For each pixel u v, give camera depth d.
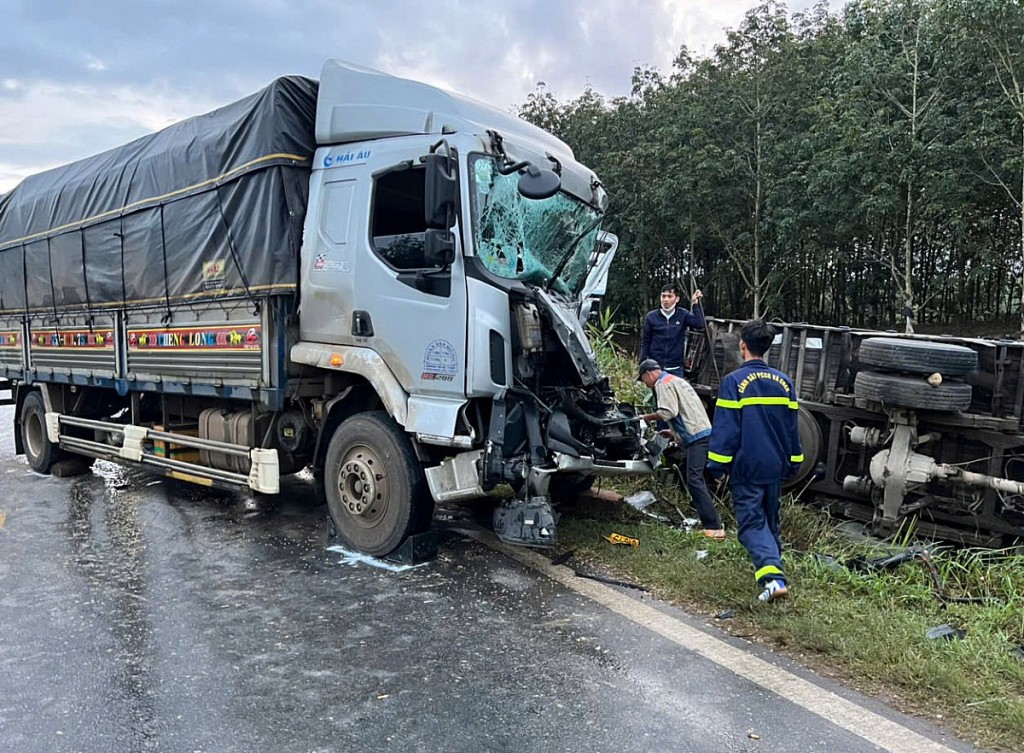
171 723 2.99
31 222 8.34
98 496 7.26
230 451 6.03
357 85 5.20
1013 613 4.05
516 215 4.88
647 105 28.73
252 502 6.85
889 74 19.66
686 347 7.14
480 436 4.70
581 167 5.89
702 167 24.27
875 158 19.97
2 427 12.66
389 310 4.87
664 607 4.21
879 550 5.15
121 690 3.28
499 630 3.89
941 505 5.39
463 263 4.53
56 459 8.48
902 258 23.67
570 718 3.00
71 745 2.83
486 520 6.01
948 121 18.92
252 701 3.17
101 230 7.11
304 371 5.57
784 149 23.50
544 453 4.68
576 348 4.79
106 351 7.26
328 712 3.07
